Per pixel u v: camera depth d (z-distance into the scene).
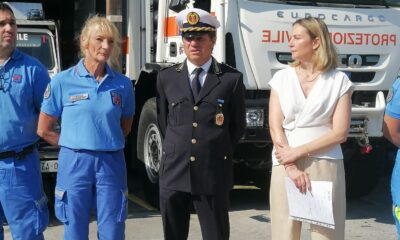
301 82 4.07
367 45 7.01
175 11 7.01
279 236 4.17
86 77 4.34
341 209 4.07
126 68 7.72
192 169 4.34
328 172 4.01
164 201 4.46
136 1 7.67
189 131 4.35
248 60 6.63
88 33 4.29
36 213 4.55
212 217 4.41
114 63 4.52
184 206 4.50
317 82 4.03
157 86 4.57
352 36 6.94
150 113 7.25
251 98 6.70
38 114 4.60
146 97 7.58
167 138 4.43
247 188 8.52
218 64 4.45
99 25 4.29
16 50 4.54
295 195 4.04
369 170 7.90
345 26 6.91
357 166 7.85
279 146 4.05
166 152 4.42
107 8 7.67
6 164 4.46
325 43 4.00
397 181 4.06
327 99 4.00
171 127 4.44
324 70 4.03
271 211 4.23
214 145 4.35
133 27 7.68
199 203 4.42
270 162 7.38
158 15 7.37
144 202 7.73
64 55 8.95
